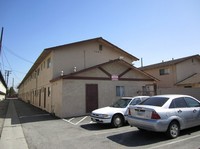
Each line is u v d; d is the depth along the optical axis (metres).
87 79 15.63
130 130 9.08
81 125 10.87
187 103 8.19
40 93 23.81
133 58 22.83
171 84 28.98
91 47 19.72
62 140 7.68
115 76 17.11
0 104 33.03
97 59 19.92
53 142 7.42
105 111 10.05
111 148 6.43
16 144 7.30
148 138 7.53
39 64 24.66
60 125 11.06
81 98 15.16
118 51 21.64
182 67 29.28
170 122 7.29
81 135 8.41
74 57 18.44
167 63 30.06
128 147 6.48
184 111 7.77
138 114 7.70
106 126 10.33
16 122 12.57
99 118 9.95
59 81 15.23
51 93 17.52
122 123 10.18
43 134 8.82
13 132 9.43
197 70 31.19
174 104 7.71
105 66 16.69
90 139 7.68
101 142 7.18
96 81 16.03
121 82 17.41
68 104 14.58
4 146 7.08
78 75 15.25
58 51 17.59
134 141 7.18
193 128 9.04
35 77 28.89
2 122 12.62
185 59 28.94
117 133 8.57
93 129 9.64
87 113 15.24
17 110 21.28
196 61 31.31
